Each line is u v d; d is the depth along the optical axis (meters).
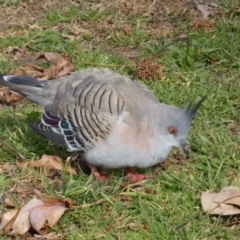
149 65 13.75
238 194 10.02
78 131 10.63
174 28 15.79
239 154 11.36
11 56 14.77
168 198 10.38
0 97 13.05
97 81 10.84
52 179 10.94
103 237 9.71
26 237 9.77
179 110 10.57
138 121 10.34
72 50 14.98
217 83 13.58
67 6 16.64
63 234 9.79
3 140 11.79
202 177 10.89
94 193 10.38
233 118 12.55
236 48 14.61
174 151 11.49
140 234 9.70
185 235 9.61
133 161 10.45
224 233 9.68
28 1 16.98
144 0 16.83
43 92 11.36
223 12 16.20
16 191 10.66
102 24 15.92
